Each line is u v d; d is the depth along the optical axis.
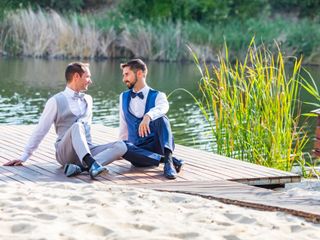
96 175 7.50
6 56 30.52
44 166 8.11
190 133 14.67
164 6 35.44
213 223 5.49
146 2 35.59
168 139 7.86
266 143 10.34
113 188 6.88
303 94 21.22
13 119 15.95
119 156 7.91
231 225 5.46
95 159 7.75
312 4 38.69
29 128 11.04
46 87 21.11
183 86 22.36
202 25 34.88
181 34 31.59
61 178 7.55
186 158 8.88
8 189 6.64
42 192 6.52
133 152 7.93
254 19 35.66
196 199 6.45
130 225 5.24
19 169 7.92
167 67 28.47
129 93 8.12
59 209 5.77
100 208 5.84
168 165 7.76
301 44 31.38
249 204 6.23
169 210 5.95
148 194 6.58
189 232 5.04
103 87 21.64
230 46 31.25
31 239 4.76
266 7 36.34
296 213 5.88
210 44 31.34
